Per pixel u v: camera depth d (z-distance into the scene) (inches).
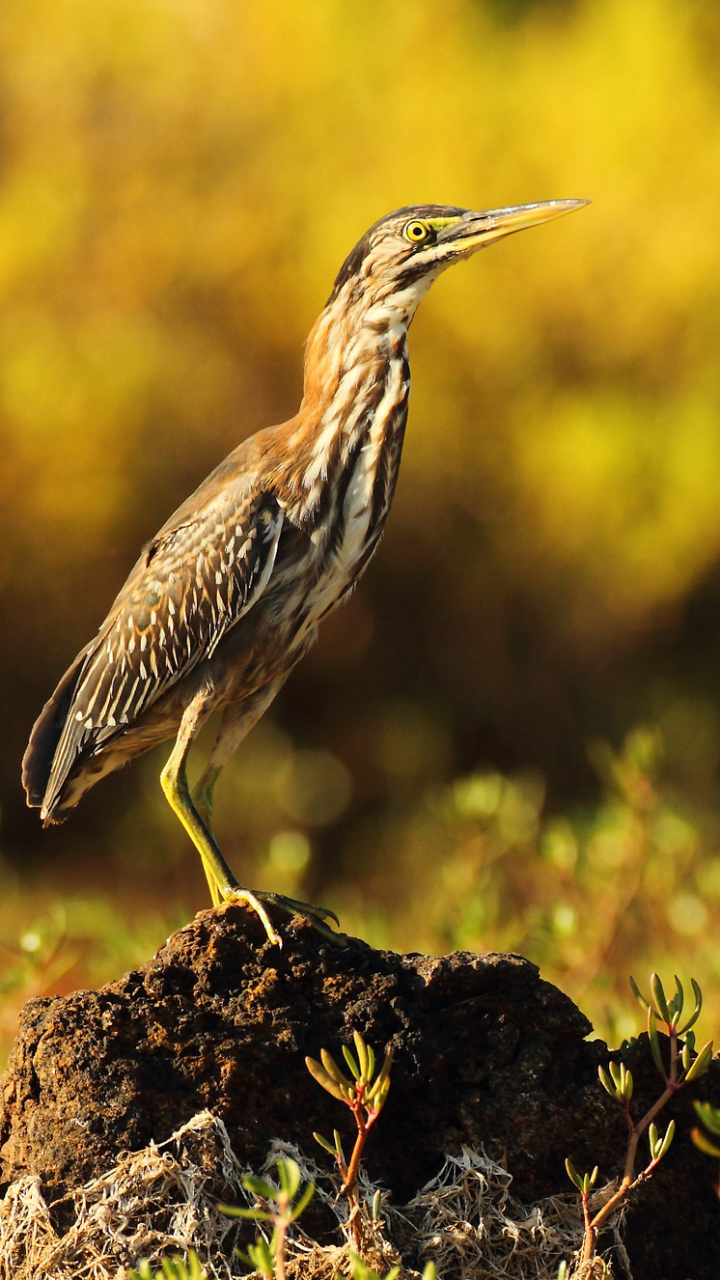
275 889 403.5
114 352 588.4
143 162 621.0
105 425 588.4
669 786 603.2
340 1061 167.5
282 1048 165.9
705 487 592.4
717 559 617.6
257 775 630.5
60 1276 150.0
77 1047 162.4
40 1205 154.6
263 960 173.6
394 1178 164.6
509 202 606.2
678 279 592.7
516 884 432.5
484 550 629.0
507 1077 168.1
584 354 613.3
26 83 631.2
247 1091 164.2
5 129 631.8
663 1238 165.5
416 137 611.5
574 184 601.0
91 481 596.4
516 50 633.0
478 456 612.1
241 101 624.1
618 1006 281.6
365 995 170.9
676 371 612.7
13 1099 165.5
